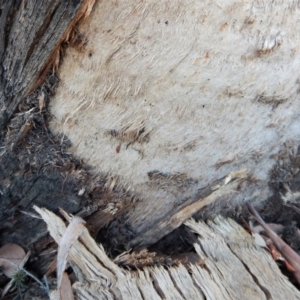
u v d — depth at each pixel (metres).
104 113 0.44
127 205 0.52
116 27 0.39
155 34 0.39
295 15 0.41
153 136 0.46
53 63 0.42
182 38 0.39
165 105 0.44
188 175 0.50
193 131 0.46
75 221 0.49
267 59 0.43
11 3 0.41
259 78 0.44
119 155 0.47
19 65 0.43
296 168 0.56
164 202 0.53
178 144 0.47
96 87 0.42
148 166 0.49
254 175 0.54
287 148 0.53
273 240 0.55
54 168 0.48
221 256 0.51
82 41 0.40
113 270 0.48
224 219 0.56
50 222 0.49
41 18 0.39
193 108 0.44
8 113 0.46
